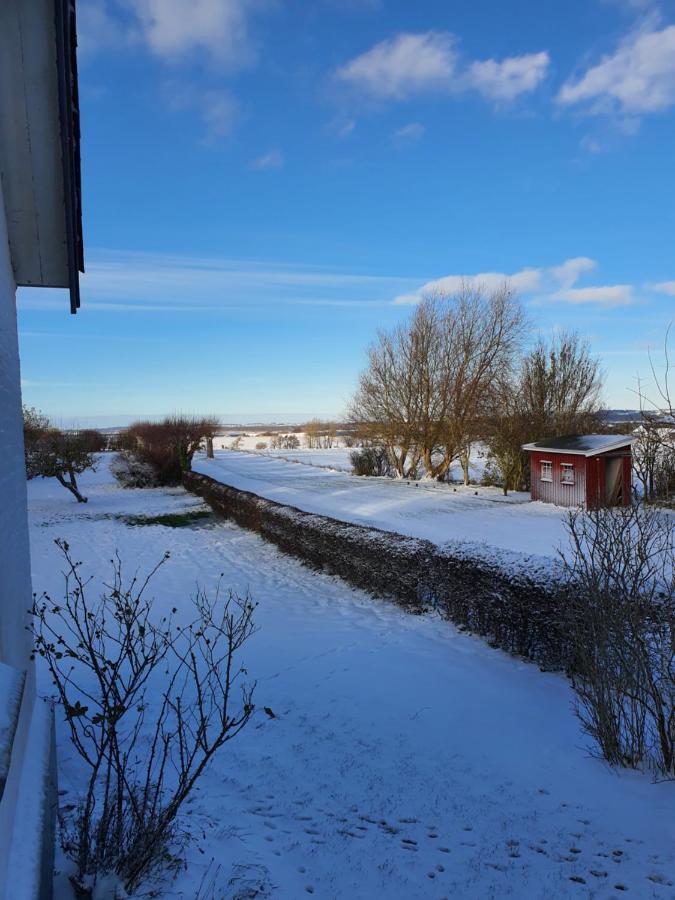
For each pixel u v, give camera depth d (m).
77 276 4.42
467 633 7.94
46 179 3.81
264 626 8.62
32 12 3.12
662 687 4.39
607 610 4.54
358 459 31.95
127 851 2.78
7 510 3.18
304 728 5.21
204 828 3.39
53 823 2.89
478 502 20.75
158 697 5.85
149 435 31.06
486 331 27.80
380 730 5.18
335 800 4.00
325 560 11.95
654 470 16.56
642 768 4.32
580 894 3.01
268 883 2.87
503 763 4.55
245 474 31.50
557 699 5.75
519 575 7.07
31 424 32.97
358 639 7.94
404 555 9.39
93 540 15.92
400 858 3.32
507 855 3.38
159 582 11.42
